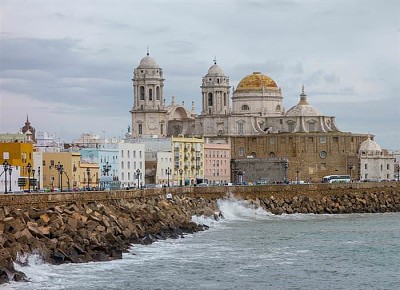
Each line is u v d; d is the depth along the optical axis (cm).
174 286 13988
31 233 15175
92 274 14500
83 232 16350
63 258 15112
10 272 13475
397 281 14962
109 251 16262
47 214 16800
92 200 19938
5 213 15938
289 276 15200
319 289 14188
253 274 15262
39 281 13650
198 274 15088
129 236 18412
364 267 16375
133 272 14938
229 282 14462
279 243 19888
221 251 18050
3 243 14112
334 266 16412
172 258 16750
